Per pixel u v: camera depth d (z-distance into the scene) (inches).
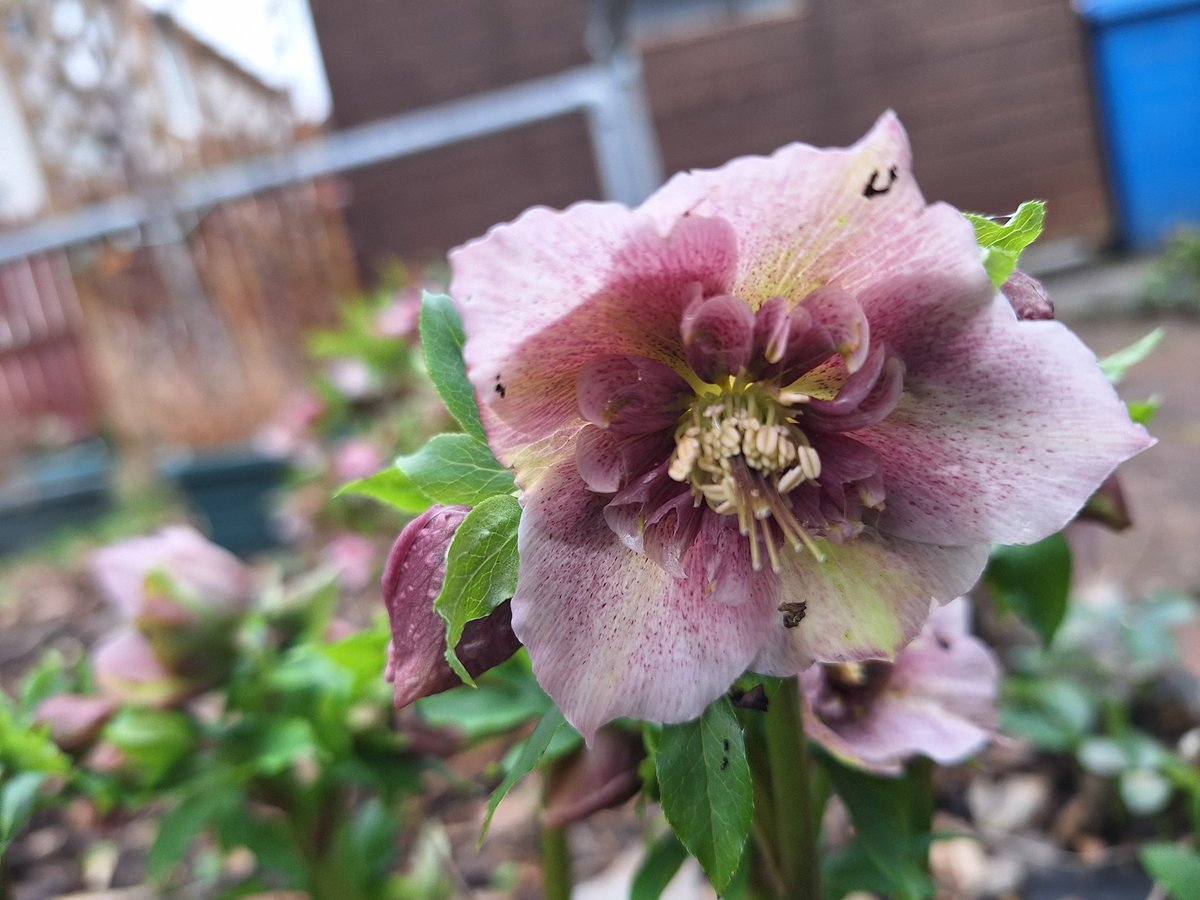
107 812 8.6
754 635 4.0
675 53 42.2
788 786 4.8
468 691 6.7
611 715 3.8
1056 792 11.6
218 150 31.7
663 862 5.6
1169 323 34.6
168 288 29.6
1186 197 44.6
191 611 7.7
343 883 8.4
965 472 3.9
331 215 32.6
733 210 3.6
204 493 25.1
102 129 29.8
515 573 4.1
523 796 12.7
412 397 16.1
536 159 39.6
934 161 43.4
